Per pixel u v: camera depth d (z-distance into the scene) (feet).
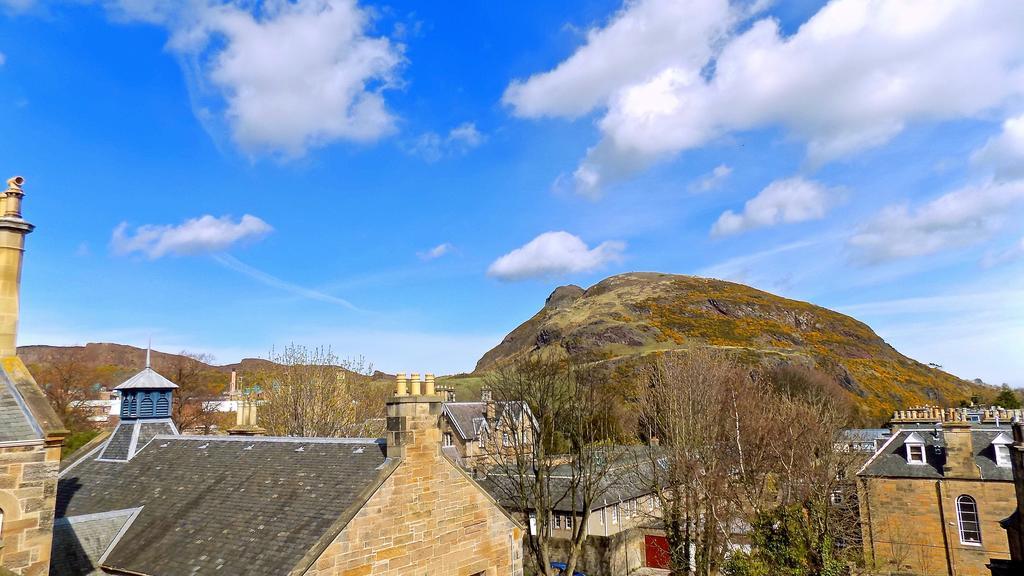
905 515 142.00
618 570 143.33
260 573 54.75
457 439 239.91
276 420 184.65
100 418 282.36
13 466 49.90
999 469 136.98
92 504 81.71
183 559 61.31
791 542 108.88
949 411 174.70
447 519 69.00
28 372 56.29
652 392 167.43
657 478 136.05
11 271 57.93
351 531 58.39
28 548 50.19
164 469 84.79
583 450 130.31
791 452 123.34
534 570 127.75
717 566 115.34
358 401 213.46
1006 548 131.95
